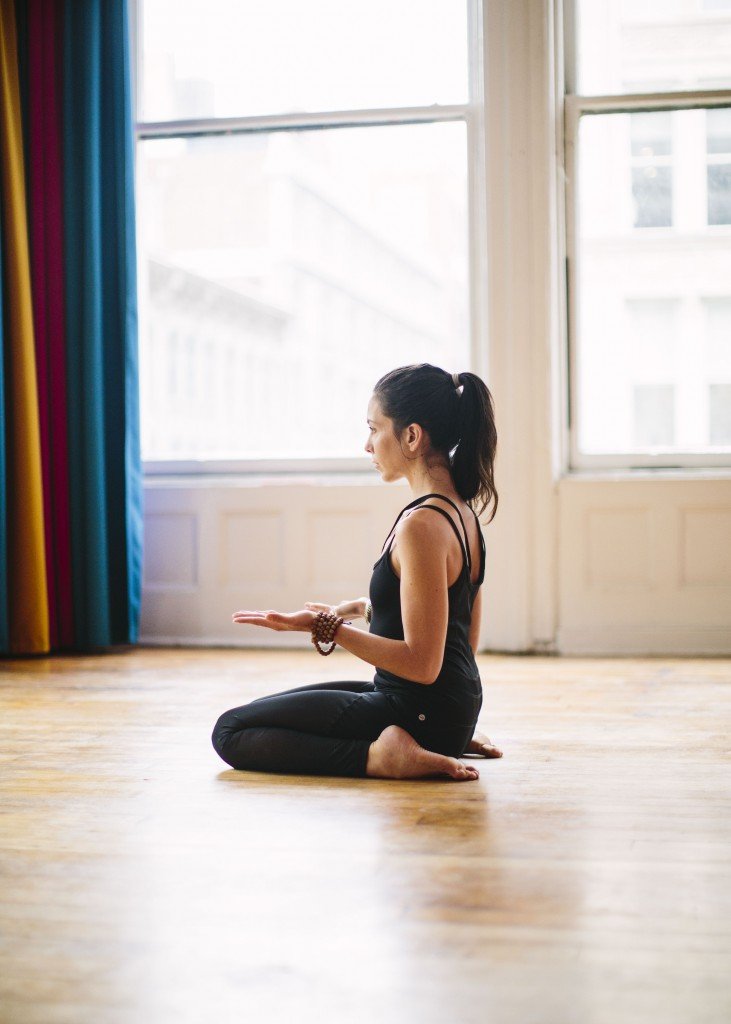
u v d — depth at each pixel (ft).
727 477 13.76
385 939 4.58
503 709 9.96
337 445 18.44
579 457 14.51
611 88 14.39
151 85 15.49
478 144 14.52
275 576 14.79
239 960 4.38
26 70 14.28
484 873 5.40
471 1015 3.89
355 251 17.08
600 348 14.62
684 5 14.20
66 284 14.21
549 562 13.92
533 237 13.83
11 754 8.18
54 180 14.20
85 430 14.06
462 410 7.02
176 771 7.60
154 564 15.03
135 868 5.52
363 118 14.96
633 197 14.47
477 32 14.46
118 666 12.94
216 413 18.10
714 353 14.51
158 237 16.40
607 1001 4.00
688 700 10.41
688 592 13.84
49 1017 3.92
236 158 16.85
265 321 18.30
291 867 5.51
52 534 14.23
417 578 6.72
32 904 5.03
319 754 7.36
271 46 15.19
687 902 4.99
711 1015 3.89
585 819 6.33
